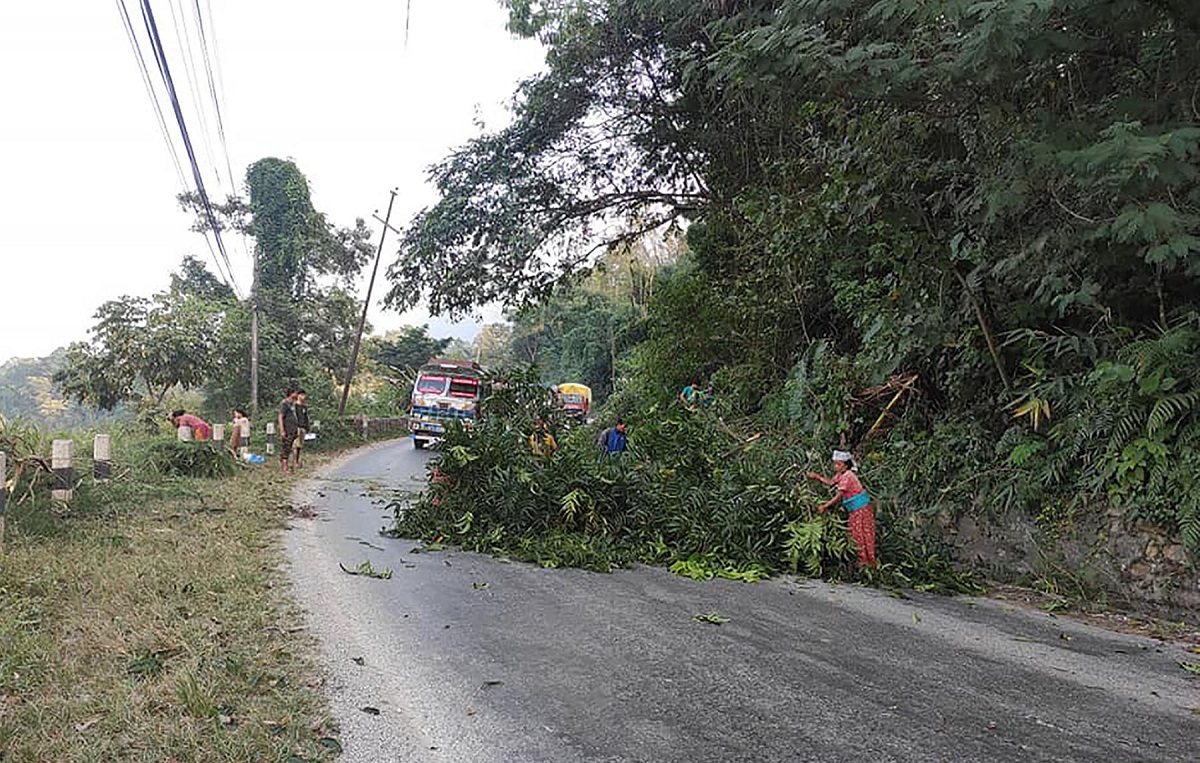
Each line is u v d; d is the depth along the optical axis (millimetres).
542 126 19141
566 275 22312
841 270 12648
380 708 4285
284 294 38562
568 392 41250
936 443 10312
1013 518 8914
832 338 15500
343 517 11258
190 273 39938
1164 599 7281
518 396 11727
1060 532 8352
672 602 7074
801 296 15016
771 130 14539
